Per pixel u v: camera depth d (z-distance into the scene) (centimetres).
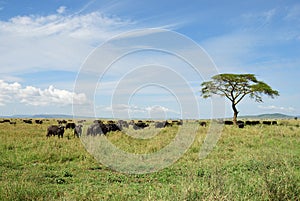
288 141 1638
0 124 2877
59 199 621
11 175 842
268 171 728
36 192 645
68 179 844
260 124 3206
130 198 638
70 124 2361
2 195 601
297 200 577
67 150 1232
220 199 515
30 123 3447
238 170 906
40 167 977
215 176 642
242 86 3475
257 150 1312
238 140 1662
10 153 1171
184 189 570
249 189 631
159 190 693
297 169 877
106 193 681
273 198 569
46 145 1330
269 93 3481
